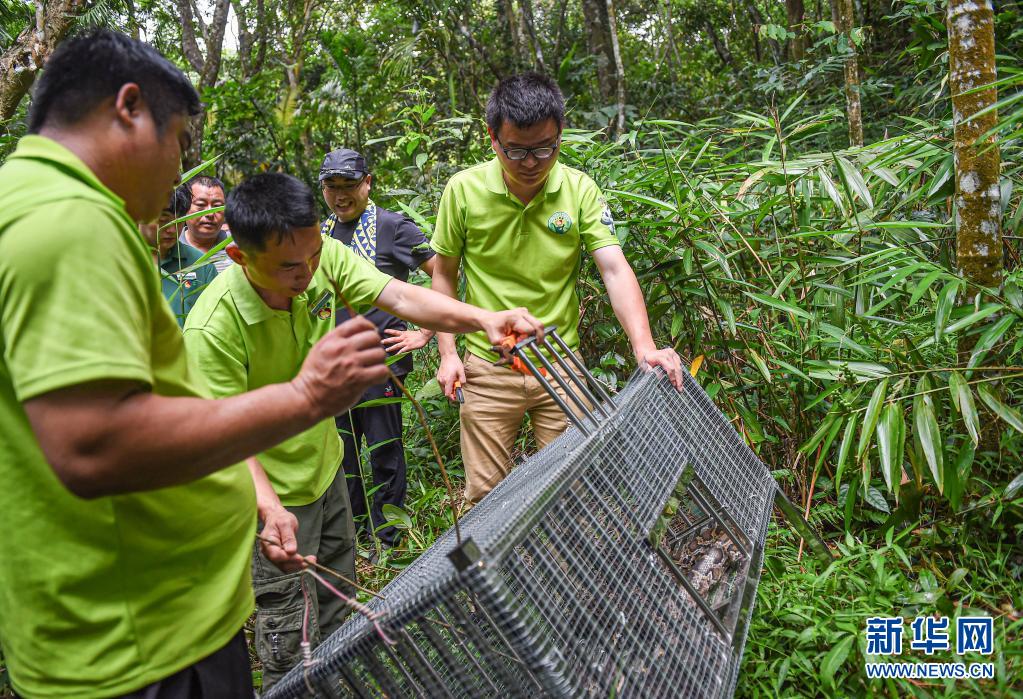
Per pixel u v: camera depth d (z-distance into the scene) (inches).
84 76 47.6
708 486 90.7
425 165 209.9
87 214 44.0
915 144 129.0
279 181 76.0
